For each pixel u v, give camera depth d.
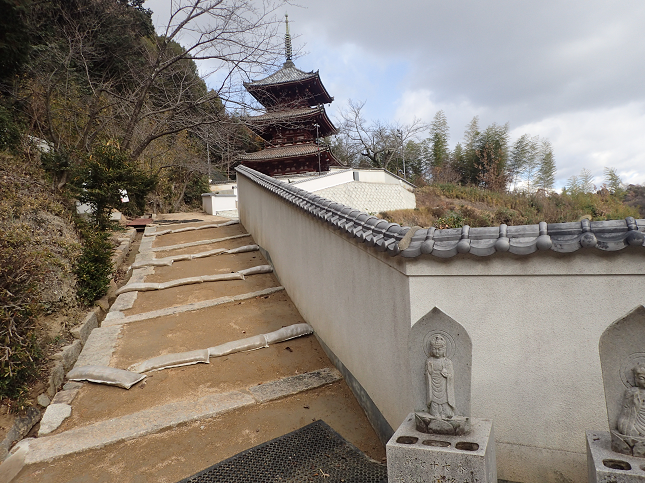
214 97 11.98
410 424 2.21
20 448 3.08
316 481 2.56
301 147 22.70
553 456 2.29
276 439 3.09
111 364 4.43
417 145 40.47
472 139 37.72
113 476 2.83
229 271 7.60
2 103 9.34
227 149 13.00
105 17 15.73
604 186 30.64
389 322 2.89
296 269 5.90
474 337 2.41
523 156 37.62
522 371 2.33
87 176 8.28
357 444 3.07
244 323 5.46
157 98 14.83
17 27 8.82
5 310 3.45
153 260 8.07
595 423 2.21
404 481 1.97
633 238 1.92
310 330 5.06
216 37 10.96
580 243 2.03
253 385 4.01
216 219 14.09
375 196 23.48
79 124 13.07
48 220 6.38
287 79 22.11
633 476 1.58
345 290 3.89
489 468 1.95
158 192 19.91
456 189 29.84
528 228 2.26
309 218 5.09
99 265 5.98
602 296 2.15
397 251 2.46
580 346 2.21
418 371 2.15
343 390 3.85
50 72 11.88
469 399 2.03
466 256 2.35
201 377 4.19
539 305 2.27
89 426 3.39
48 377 3.88
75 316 5.14
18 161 7.71
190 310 5.89
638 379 1.72
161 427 3.33
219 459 2.96
